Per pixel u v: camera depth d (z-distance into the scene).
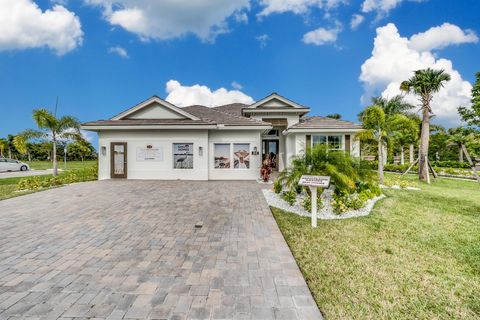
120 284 3.36
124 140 14.12
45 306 2.90
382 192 10.77
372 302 3.07
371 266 3.99
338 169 8.03
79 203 8.20
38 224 6.02
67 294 3.13
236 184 12.33
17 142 17.03
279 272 3.70
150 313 2.76
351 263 4.08
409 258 4.29
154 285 3.33
